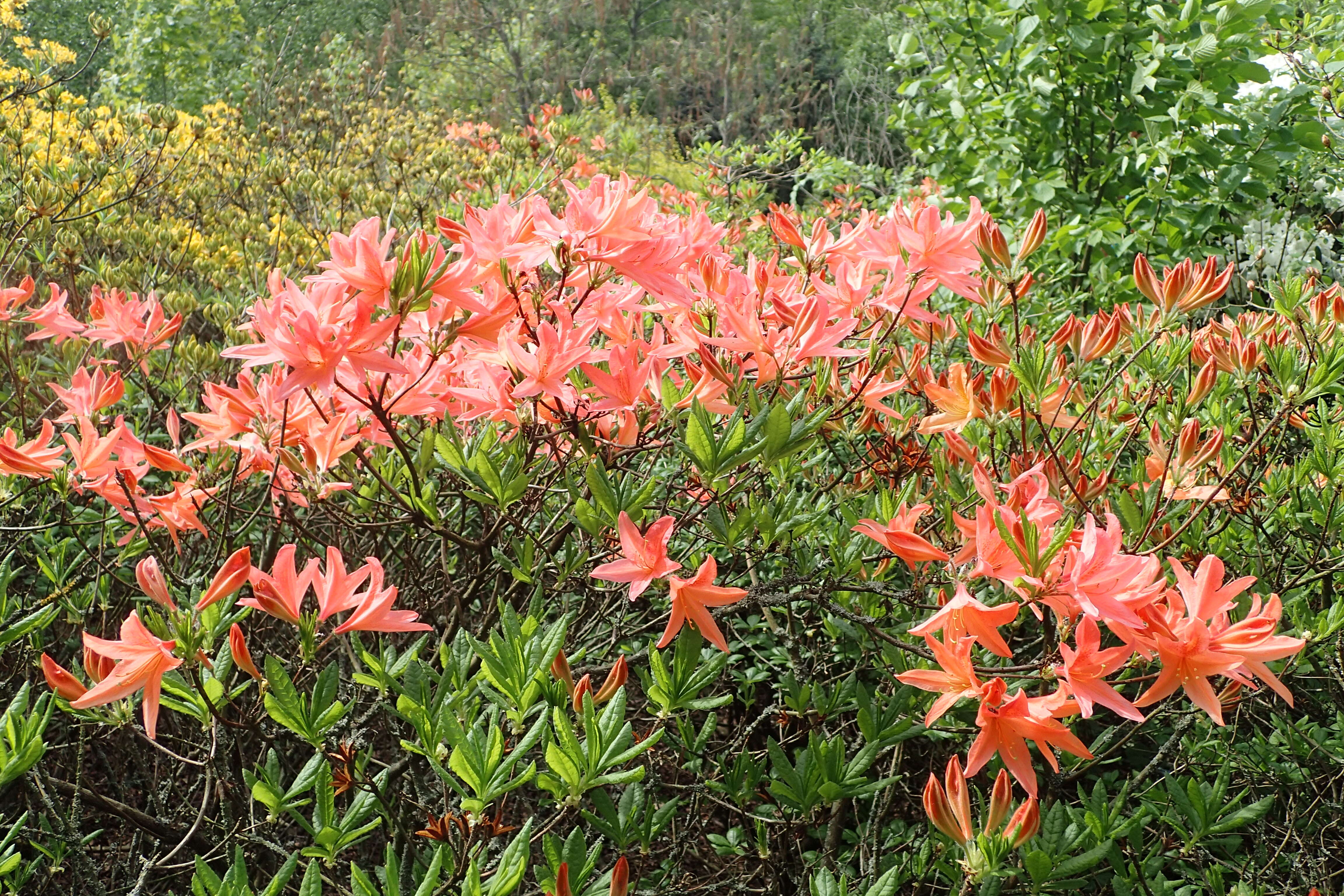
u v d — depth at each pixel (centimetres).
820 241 205
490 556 214
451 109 1723
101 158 476
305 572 135
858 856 216
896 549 142
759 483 207
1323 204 579
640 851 165
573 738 120
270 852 219
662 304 195
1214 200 506
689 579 196
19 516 253
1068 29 506
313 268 444
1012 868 149
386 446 212
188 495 189
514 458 168
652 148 1369
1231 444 240
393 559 255
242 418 171
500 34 1984
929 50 639
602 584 220
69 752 249
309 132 731
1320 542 235
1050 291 489
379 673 150
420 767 214
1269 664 208
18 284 348
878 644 208
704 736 167
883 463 235
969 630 128
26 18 1590
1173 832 215
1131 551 186
